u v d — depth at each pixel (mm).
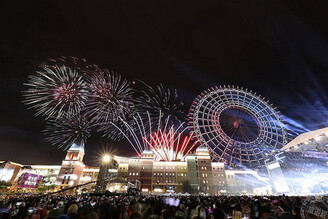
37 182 101125
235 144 81375
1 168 120688
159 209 9023
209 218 9523
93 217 7543
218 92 84812
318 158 71688
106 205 13141
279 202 12547
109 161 118812
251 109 84812
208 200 20844
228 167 113562
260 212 8289
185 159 117750
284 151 81500
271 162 86875
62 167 114312
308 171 73000
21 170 131625
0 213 10766
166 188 101188
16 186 105500
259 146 82562
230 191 103812
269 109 80812
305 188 71875
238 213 10945
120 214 9359
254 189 101625
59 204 16219
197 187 100062
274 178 84375
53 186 104062
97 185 102625
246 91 85562
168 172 106938
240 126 81250
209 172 106500
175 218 7543
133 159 109375
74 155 120438
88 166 139625
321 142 71625
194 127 81062
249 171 111062
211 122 83062
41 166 136875
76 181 113438
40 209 12727
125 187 55812
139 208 9000
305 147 76938
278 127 78812
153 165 108812
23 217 12172
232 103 85250
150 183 102312
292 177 76438
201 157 111562
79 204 15047
